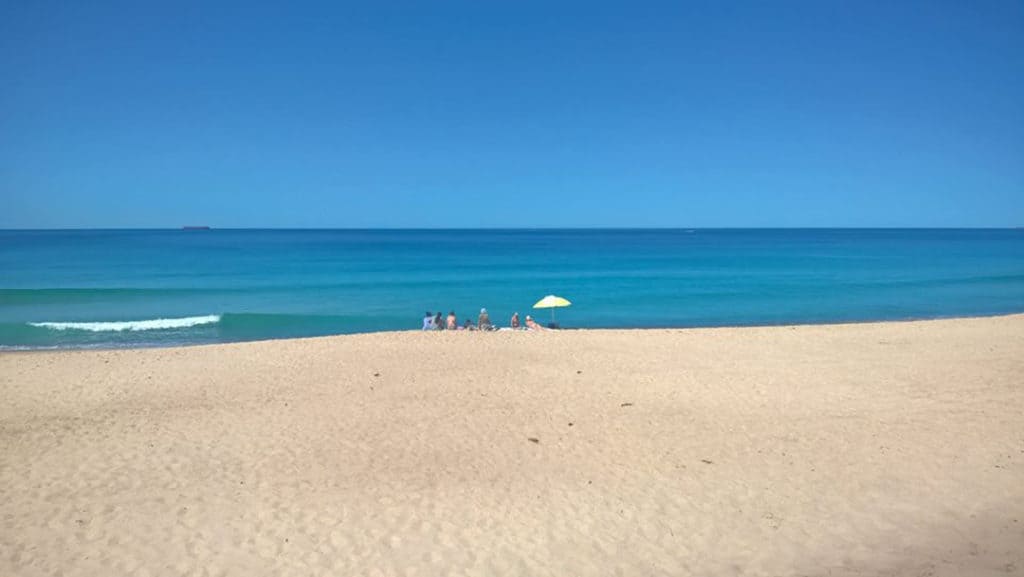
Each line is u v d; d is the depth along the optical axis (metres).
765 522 7.61
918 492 8.35
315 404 12.86
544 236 194.12
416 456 9.91
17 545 6.99
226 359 17.42
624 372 15.78
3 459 9.68
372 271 54.28
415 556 6.85
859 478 8.88
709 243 125.00
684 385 14.45
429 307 33.56
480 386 14.29
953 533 7.17
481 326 24.03
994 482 8.60
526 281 46.31
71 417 12.04
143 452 10.03
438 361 16.91
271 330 26.56
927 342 19.70
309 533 7.34
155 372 15.95
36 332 25.11
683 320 30.25
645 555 6.88
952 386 13.95
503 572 6.53
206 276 48.72
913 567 6.42
